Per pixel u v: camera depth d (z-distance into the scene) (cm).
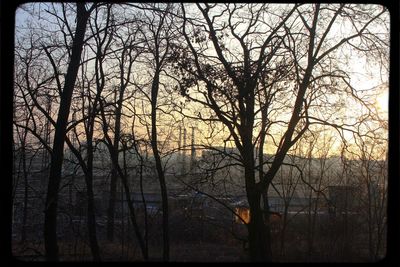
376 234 820
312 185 1012
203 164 1023
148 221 1014
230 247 881
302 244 859
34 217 1008
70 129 1039
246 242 870
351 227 870
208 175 1010
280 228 963
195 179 1017
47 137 1101
